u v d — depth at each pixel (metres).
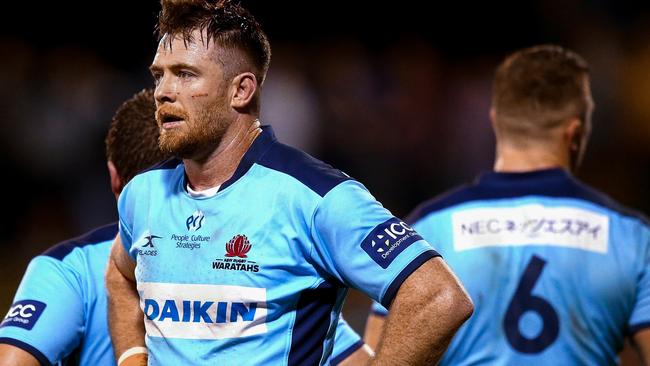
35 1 42.00
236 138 9.53
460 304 8.84
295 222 9.15
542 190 13.09
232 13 9.50
